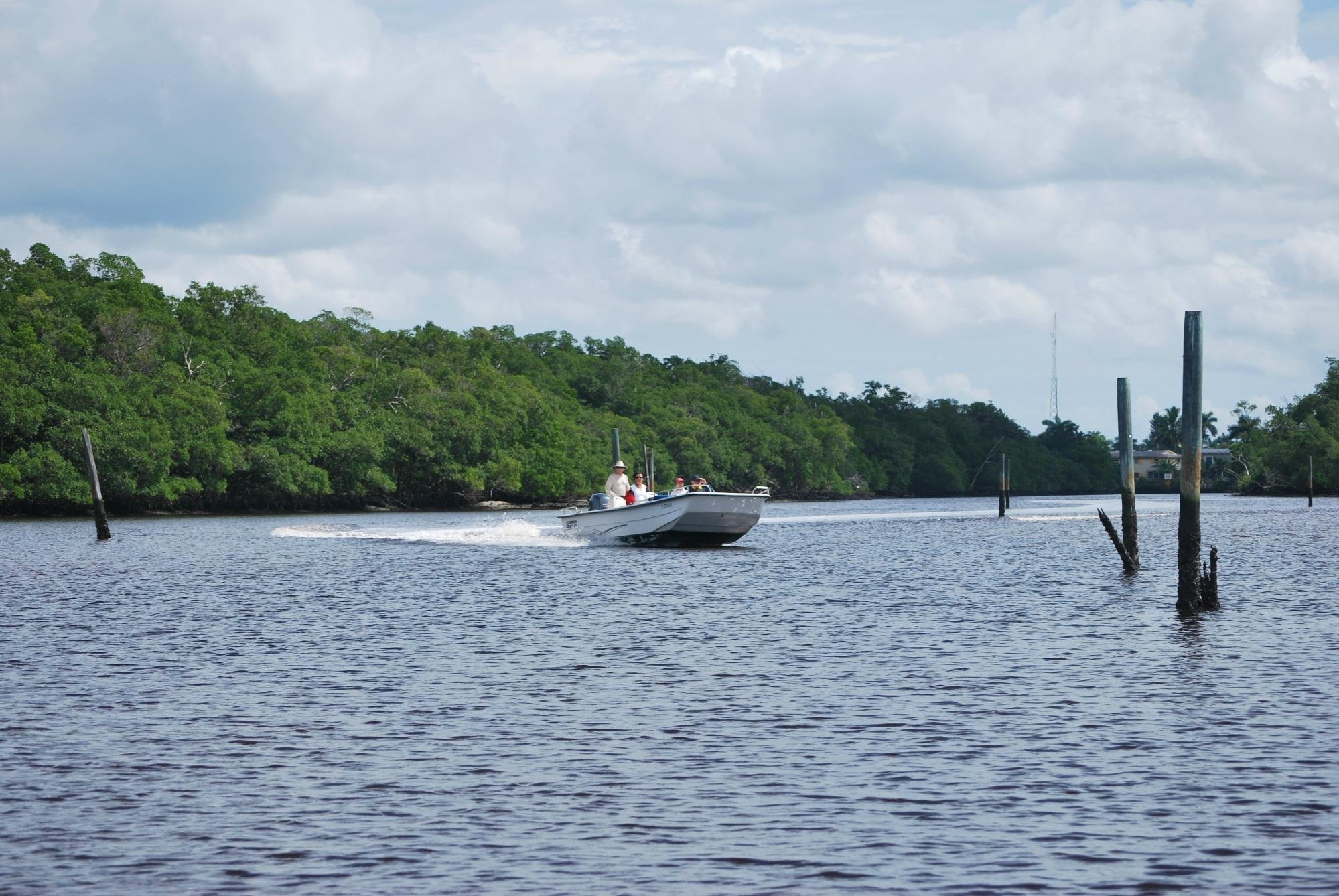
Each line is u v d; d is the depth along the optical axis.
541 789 25.34
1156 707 32.38
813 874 20.78
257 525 152.25
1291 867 20.84
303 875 20.81
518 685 35.91
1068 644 43.41
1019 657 40.50
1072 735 29.45
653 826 23.11
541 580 68.00
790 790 25.19
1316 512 181.12
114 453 178.88
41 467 172.62
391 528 134.88
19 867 21.19
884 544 102.38
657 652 41.81
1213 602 52.28
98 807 24.27
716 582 66.75
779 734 29.69
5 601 59.25
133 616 52.56
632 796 24.86
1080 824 23.03
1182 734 29.38
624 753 28.05
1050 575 71.44
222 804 24.45
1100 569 75.12
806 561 81.69
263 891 20.19
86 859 21.52
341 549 96.38
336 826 23.17
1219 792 24.80
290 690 35.28
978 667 38.66
